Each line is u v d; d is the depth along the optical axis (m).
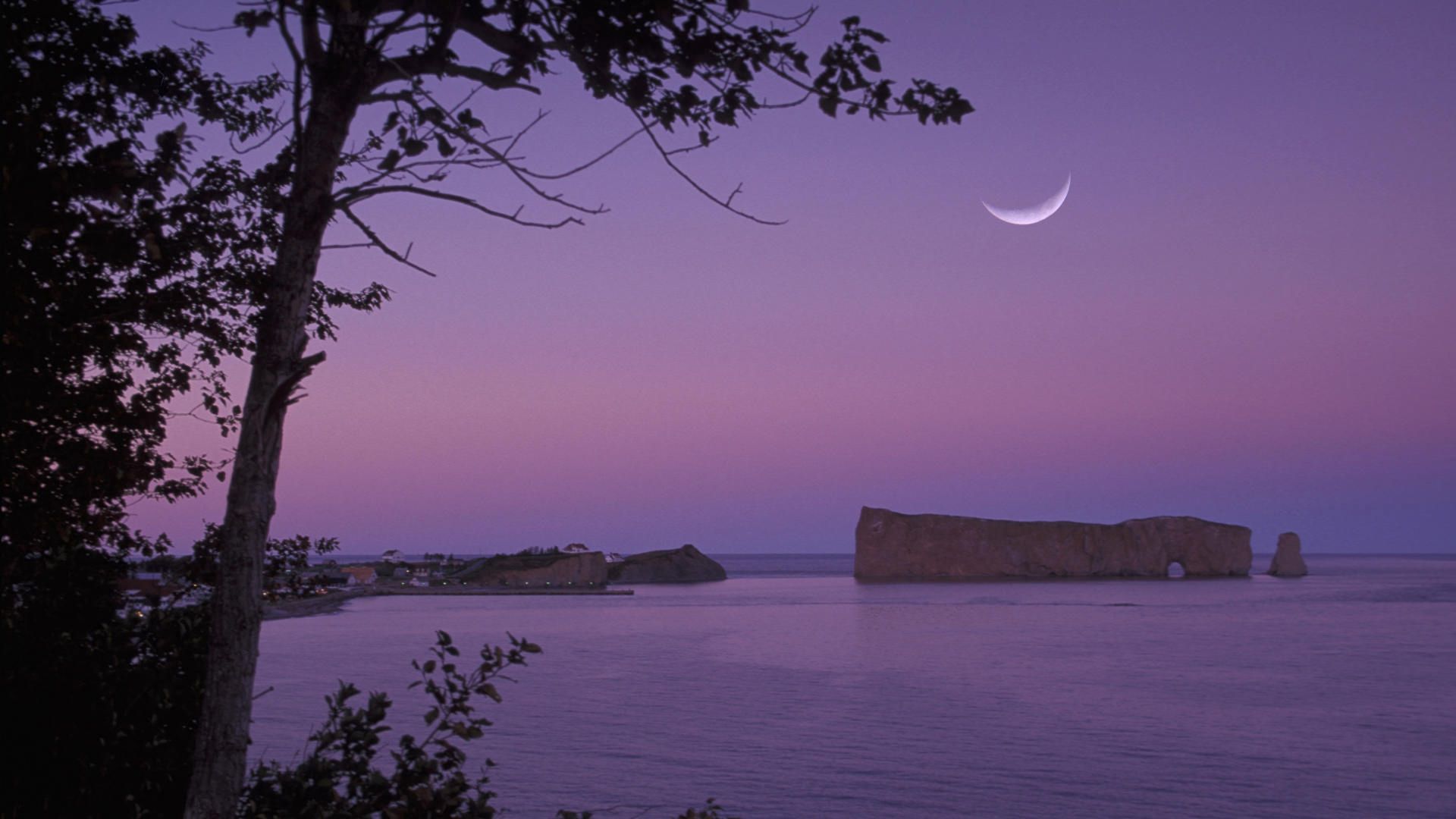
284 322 3.64
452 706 5.02
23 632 5.15
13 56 4.75
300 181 3.67
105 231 4.20
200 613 5.46
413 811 4.73
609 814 19.78
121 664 5.16
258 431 3.59
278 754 21.83
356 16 3.70
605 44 4.04
